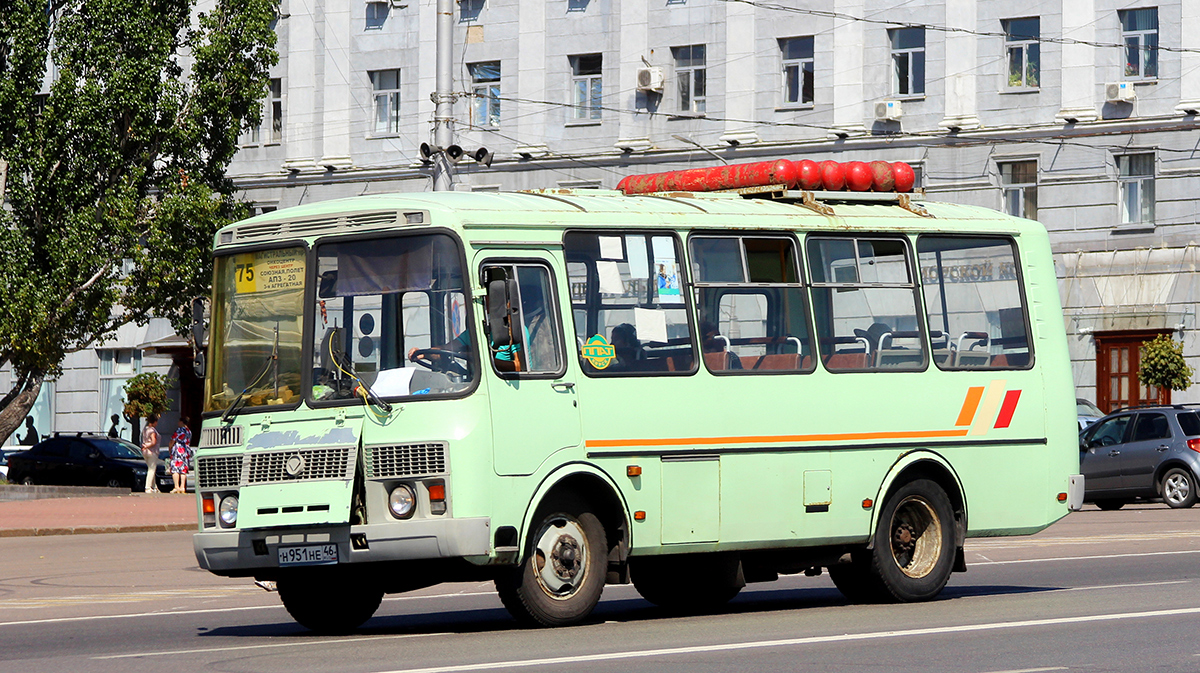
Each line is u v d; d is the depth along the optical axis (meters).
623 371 15.65
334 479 14.71
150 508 44.50
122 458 57.53
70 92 49.69
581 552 15.36
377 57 65.50
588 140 62.09
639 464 15.60
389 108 65.69
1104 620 15.20
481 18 63.94
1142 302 54.72
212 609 19.17
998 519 18.06
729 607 17.75
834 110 58.34
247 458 15.12
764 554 16.94
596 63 62.22
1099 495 38.78
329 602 16.11
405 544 14.45
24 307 48.59
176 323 51.69
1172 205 54.31
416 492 14.55
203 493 15.52
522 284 15.21
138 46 50.78
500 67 63.62
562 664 12.50
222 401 15.70
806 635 14.43
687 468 15.91
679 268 16.22
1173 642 13.63
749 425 16.34
